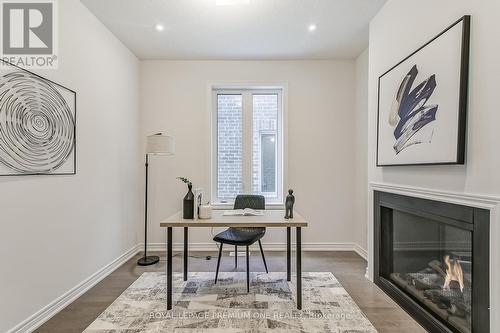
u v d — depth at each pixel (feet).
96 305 7.51
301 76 12.68
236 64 12.68
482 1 4.89
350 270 10.09
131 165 11.68
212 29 9.91
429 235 6.76
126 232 11.21
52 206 7.02
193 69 12.67
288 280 9.08
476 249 5.04
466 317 5.65
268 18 9.21
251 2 8.29
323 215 12.73
